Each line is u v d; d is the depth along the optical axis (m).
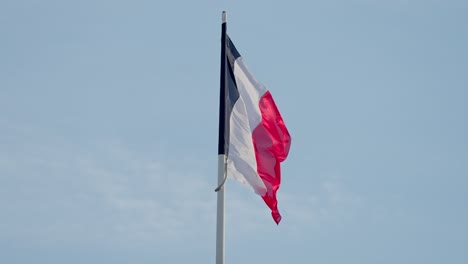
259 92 40.81
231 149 38.84
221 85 39.22
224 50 39.75
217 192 37.47
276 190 39.66
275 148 40.31
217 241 36.47
